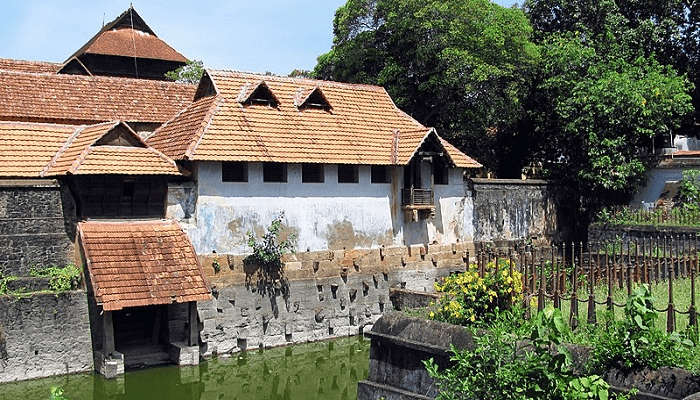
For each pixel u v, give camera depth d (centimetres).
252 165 2306
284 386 1969
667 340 1112
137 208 2155
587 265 2181
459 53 3061
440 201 2759
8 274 1992
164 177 2170
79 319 1988
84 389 1870
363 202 2542
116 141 2148
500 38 3134
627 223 2953
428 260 2692
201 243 2200
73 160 2077
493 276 1483
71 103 2658
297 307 2355
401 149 2594
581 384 959
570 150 3309
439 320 1433
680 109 3191
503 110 3288
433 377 1198
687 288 1850
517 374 984
